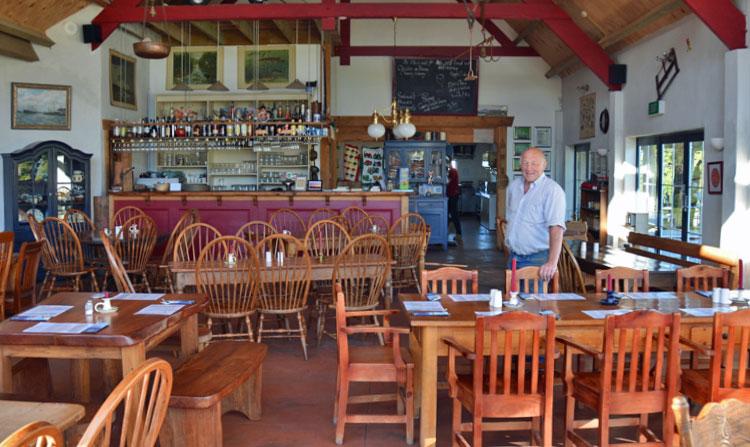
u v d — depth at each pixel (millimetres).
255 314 6371
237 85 10727
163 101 10742
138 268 6824
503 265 9625
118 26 9109
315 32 11594
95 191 9094
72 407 2186
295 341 5418
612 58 9773
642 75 8812
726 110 6375
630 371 2822
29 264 5340
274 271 4867
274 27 11438
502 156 12492
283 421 3713
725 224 6402
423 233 6762
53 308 3369
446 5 8648
